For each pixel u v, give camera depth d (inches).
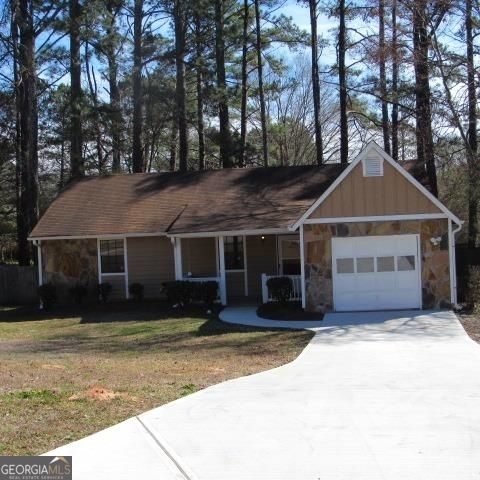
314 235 728.3
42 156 1531.7
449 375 367.6
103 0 1154.0
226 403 303.0
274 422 269.0
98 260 924.6
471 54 866.8
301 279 749.3
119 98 1307.8
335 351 470.9
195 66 1270.9
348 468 212.1
